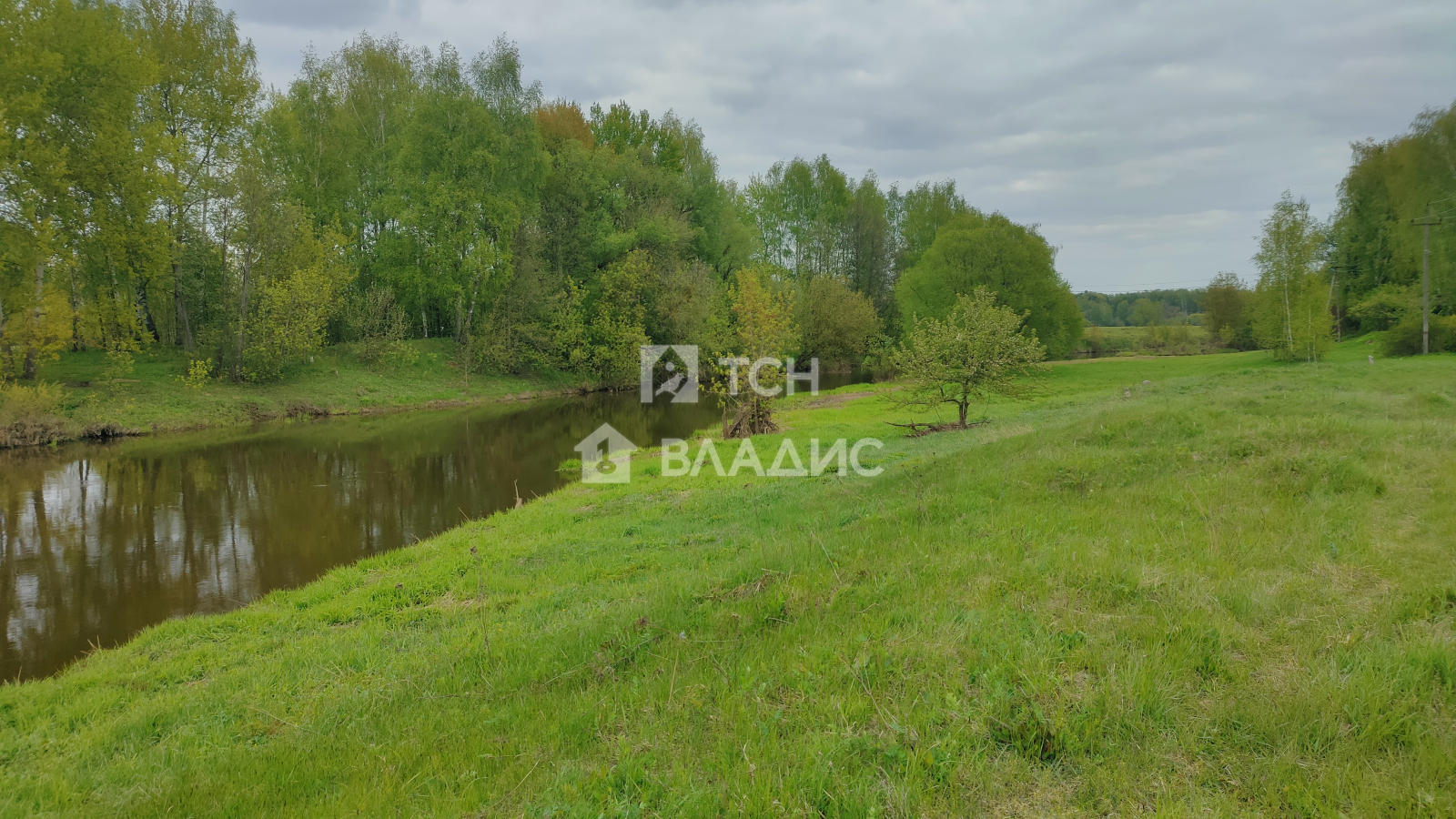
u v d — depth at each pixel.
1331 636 4.61
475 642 7.37
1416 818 3.01
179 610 10.70
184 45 34.59
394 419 33.53
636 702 5.01
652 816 3.54
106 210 29.56
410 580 10.68
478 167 41.38
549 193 47.84
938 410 28.84
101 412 27.72
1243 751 3.65
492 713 5.37
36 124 27.17
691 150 58.22
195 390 32.19
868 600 6.28
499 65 43.00
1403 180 46.22
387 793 4.27
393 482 19.39
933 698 4.30
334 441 26.52
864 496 11.73
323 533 14.60
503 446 25.42
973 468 11.88
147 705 7.02
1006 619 5.33
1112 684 4.16
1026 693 4.18
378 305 40.56
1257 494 8.15
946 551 7.34
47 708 7.21
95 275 33.00
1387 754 3.41
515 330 44.69
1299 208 40.69
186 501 17.31
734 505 13.77
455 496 17.75
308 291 34.84
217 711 6.62
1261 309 43.34
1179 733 3.81
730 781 3.71
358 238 44.62
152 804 4.66
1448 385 21.08
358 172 45.34
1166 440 11.72
